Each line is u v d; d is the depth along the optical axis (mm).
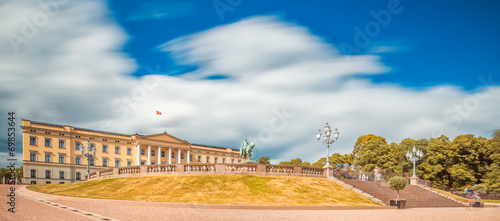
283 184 36344
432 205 36812
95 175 47188
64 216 16922
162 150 113500
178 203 24172
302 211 24047
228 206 24203
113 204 24500
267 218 19125
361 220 19438
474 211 29219
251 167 40125
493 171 58938
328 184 39125
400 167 71750
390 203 31656
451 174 63406
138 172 41844
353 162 87500
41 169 89000
